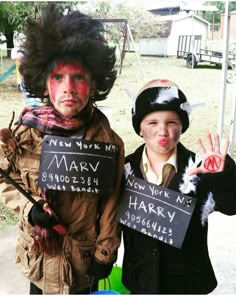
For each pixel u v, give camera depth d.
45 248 1.59
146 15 19.33
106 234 1.63
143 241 1.65
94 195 1.59
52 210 1.54
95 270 1.64
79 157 1.51
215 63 15.98
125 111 8.10
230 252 2.96
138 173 1.66
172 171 1.63
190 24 21.30
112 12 13.73
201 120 7.53
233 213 1.58
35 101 1.77
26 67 1.55
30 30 1.52
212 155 1.48
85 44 1.46
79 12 1.56
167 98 1.54
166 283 1.66
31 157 1.59
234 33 18.64
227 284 2.58
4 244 3.05
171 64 17.25
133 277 1.69
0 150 1.62
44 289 1.64
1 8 9.02
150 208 1.60
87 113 1.58
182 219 1.56
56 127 1.54
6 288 2.55
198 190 1.58
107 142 1.56
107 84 1.61
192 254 1.64
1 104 8.36
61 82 1.48
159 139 1.56
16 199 1.64
